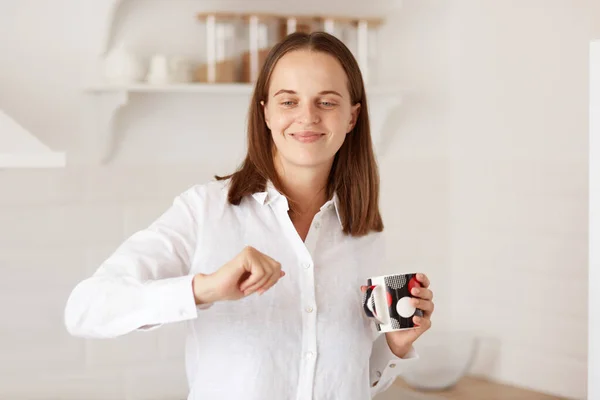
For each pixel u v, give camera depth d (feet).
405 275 4.50
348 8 8.63
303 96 4.35
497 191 8.55
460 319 9.06
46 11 7.49
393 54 8.87
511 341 8.39
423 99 9.04
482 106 8.71
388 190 8.90
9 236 7.49
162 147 8.02
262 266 3.69
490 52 8.59
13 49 7.41
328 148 4.42
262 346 4.27
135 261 4.07
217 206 4.47
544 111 8.00
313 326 4.38
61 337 7.72
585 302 7.63
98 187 7.77
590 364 5.46
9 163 6.02
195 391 4.35
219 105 8.22
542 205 8.04
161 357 8.09
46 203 7.59
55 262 7.66
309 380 4.33
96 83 7.66
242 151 8.36
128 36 7.79
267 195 4.51
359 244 4.78
